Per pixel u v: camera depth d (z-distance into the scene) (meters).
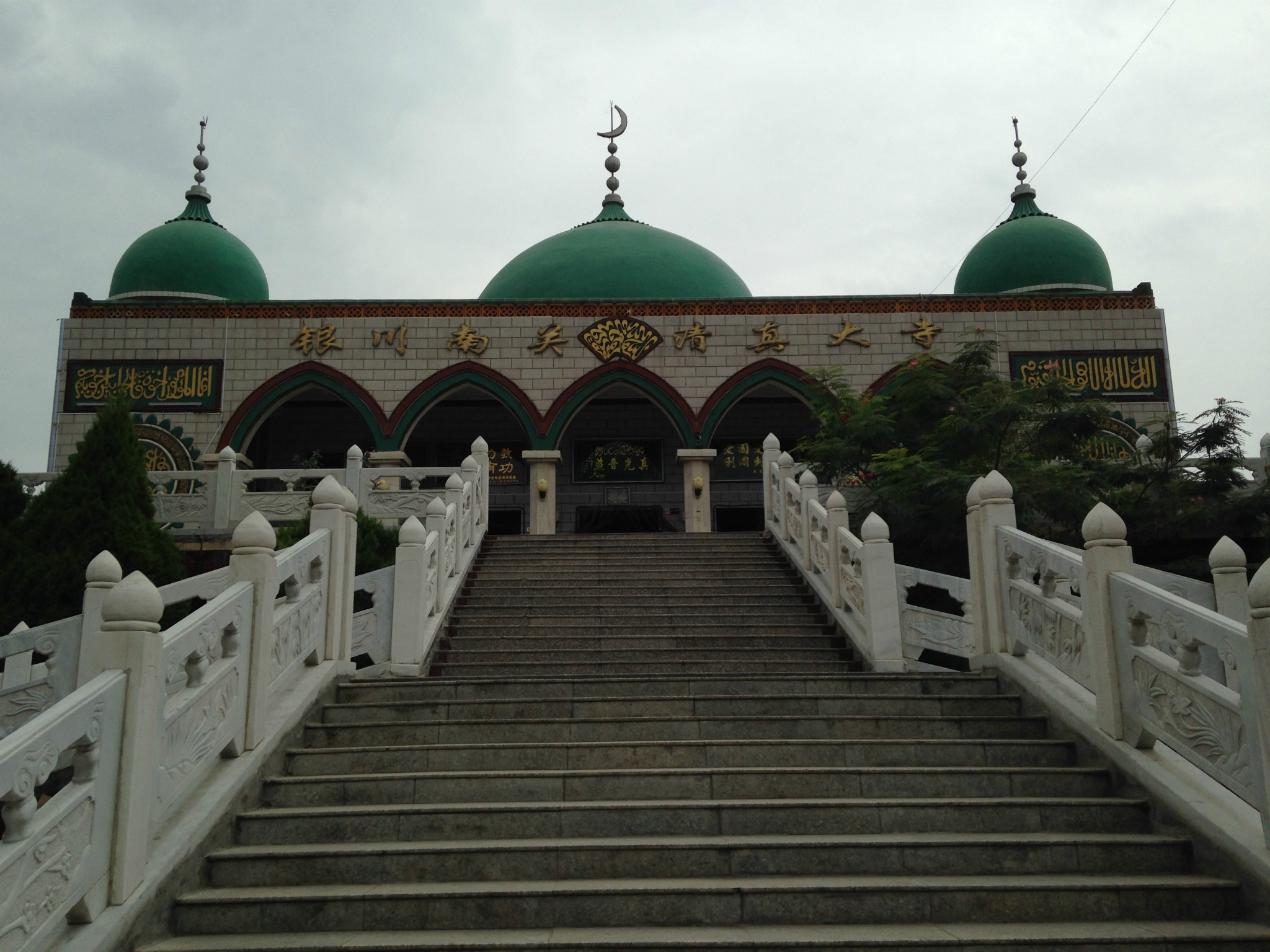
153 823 4.75
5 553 10.24
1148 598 5.65
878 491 12.75
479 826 5.50
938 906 4.75
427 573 9.45
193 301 20.88
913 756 6.30
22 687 7.63
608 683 7.78
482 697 7.62
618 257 21.91
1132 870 5.11
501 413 22.42
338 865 5.12
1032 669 7.14
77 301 19.86
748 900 4.75
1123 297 20.25
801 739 6.40
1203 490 13.03
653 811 5.50
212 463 19.25
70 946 4.12
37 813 4.04
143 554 10.37
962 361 14.61
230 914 4.74
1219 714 5.04
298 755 6.32
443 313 20.11
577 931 4.61
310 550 7.23
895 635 8.77
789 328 20.17
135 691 4.63
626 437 22.41
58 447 19.28
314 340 19.86
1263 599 4.60
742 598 11.24
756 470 22.23
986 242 22.70
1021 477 12.34
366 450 21.95
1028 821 5.52
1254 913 4.68
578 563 12.96
